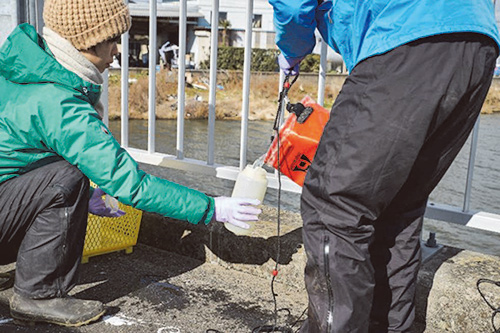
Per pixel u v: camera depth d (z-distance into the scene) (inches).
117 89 810.2
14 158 80.1
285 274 98.7
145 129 719.7
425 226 260.1
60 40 79.3
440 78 60.9
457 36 61.2
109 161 77.1
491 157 455.2
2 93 80.2
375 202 64.6
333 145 65.4
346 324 65.5
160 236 113.6
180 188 81.7
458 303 83.3
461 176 375.9
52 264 81.9
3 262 89.2
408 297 77.2
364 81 64.4
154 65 123.9
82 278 100.0
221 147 551.8
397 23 62.5
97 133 77.5
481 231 254.4
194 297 94.5
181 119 121.3
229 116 901.2
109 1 79.7
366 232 65.7
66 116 76.5
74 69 79.5
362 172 63.2
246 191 89.9
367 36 65.4
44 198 80.3
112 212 94.5
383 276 77.2
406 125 61.5
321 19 75.4
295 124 83.4
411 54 61.8
